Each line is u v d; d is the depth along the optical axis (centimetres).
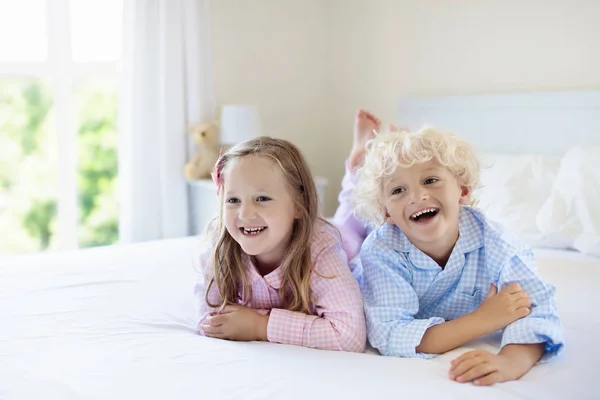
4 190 361
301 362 102
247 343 114
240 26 308
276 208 117
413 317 118
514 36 237
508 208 199
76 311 132
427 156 112
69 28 277
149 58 280
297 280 120
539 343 102
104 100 374
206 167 286
